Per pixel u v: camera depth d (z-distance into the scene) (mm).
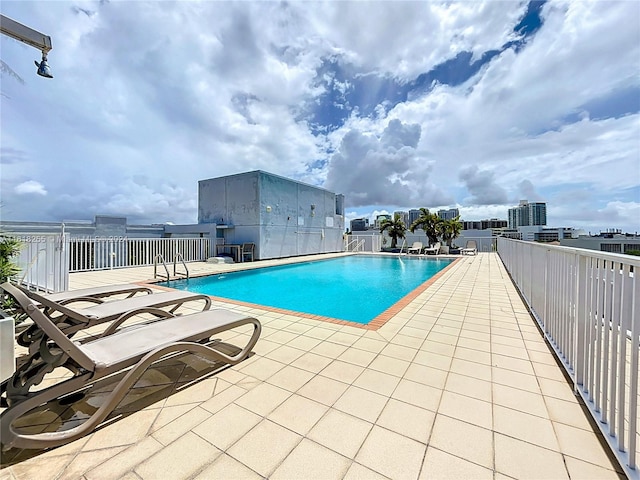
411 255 15914
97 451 1618
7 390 1751
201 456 1587
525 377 2398
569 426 1804
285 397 2139
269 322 3896
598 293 1865
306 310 5645
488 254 16125
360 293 7383
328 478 1448
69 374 2477
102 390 2252
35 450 1617
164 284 7617
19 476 1451
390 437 1725
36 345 2229
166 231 14680
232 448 1643
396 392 2193
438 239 20422
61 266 5602
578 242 12945
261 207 13070
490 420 1866
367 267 12328
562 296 2643
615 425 1655
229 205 13953
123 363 1942
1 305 3021
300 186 15711
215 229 12961
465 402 2061
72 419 1914
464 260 12789
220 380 2383
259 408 2008
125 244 9773
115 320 3059
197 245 12023
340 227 19734
